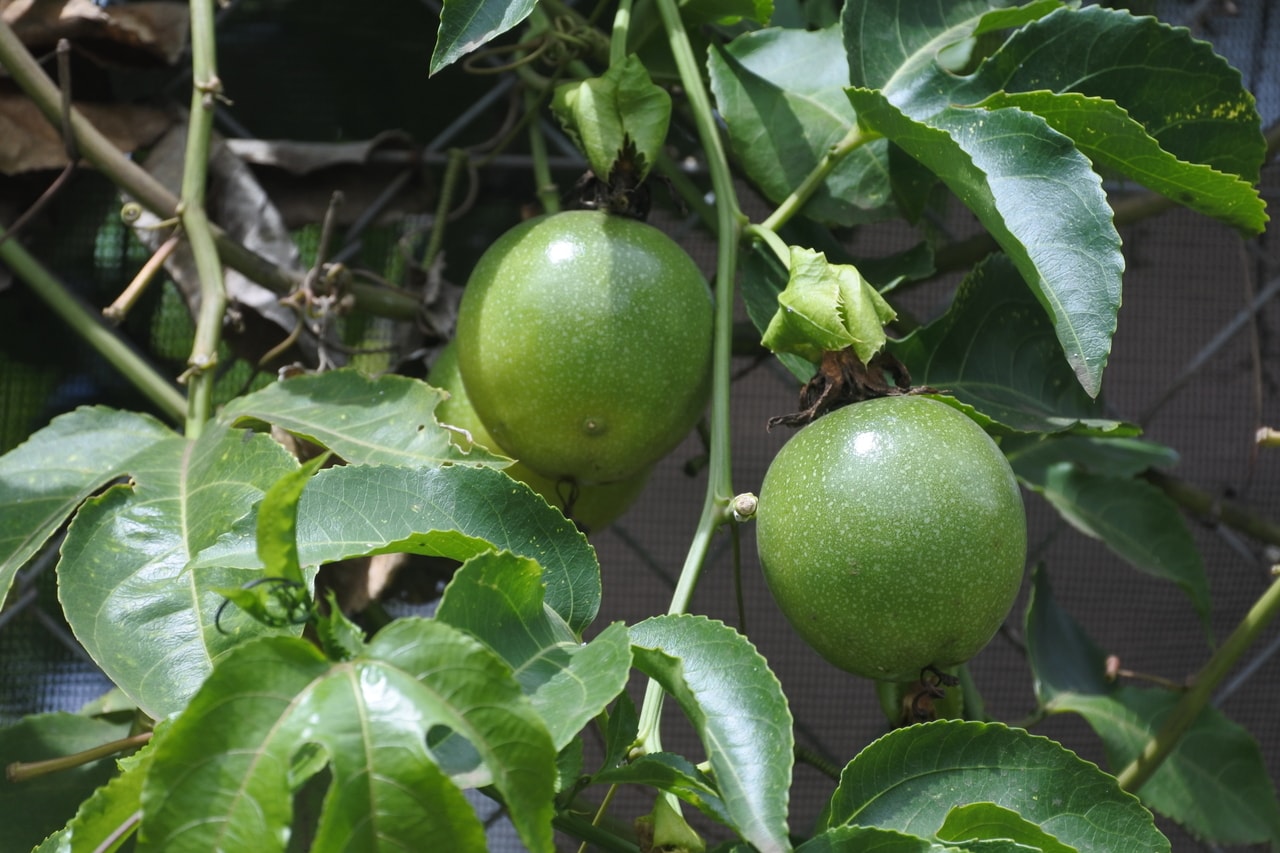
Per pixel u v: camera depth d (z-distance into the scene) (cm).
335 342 83
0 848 76
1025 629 81
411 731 57
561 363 72
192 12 78
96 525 71
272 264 81
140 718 75
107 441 75
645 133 74
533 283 72
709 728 62
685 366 73
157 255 78
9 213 83
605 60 81
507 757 57
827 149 77
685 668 64
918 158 72
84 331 80
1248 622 79
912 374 75
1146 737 81
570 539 66
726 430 72
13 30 81
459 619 61
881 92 73
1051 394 76
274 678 57
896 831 63
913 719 69
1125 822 66
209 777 57
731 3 78
